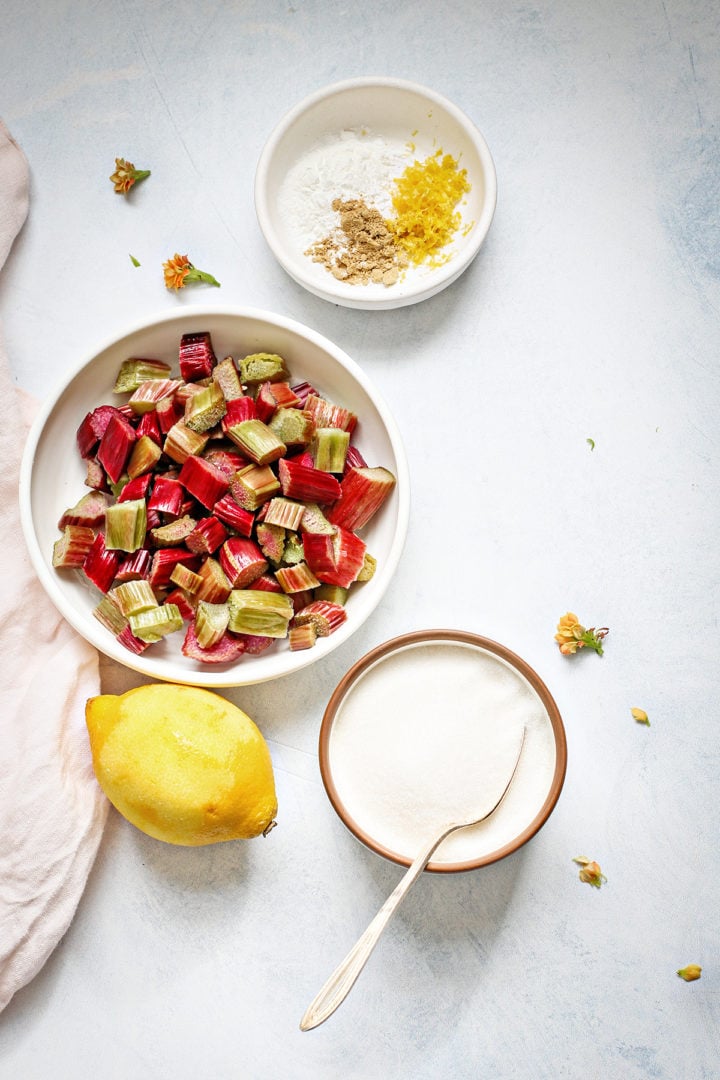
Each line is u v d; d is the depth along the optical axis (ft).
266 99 2.15
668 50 2.13
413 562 2.12
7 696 2.05
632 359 2.13
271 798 1.96
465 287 2.13
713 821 2.10
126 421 2.06
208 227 2.15
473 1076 2.09
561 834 2.09
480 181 2.07
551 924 2.09
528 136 2.14
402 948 2.10
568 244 2.14
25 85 2.16
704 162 2.13
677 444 2.13
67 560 2.03
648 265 2.14
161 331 2.06
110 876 2.11
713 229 2.13
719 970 2.08
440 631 2.01
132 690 1.99
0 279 2.15
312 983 2.09
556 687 2.11
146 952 2.11
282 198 2.11
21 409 2.12
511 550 2.12
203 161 2.15
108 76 2.16
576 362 2.14
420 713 2.03
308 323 2.14
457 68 2.14
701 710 2.11
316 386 2.11
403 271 2.12
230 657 2.01
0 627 2.05
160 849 2.11
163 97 2.15
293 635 2.00
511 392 2.13
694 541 2.12
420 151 2.12
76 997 2.11
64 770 2.04
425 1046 2.09
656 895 2.09
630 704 2.11
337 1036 2.10
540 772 2.02
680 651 2.11
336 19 2.14
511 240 2.14
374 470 2.04
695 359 2.13
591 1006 2.09
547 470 2.13
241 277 2.15
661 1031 2.08
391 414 2.02
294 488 2.01
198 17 2.15
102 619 2.04
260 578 2.03
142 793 1.92
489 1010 2.09
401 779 2.00
